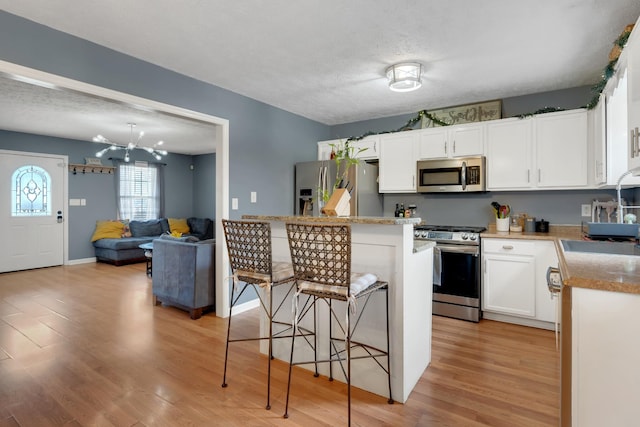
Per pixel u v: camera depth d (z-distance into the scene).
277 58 2.87
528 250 3.20
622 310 1.13
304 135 4.70
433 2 2.07
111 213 7.07
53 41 2.38
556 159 3.33
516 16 2.21
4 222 5.66
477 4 2.08
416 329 2.23
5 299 4.11
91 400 2.01
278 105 4.18
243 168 3.80
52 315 3.53
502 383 2.22
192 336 3.02
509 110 3.83
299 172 4.44
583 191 3.48
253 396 2.08
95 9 2.16
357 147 4.56
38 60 2.31
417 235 3.72
